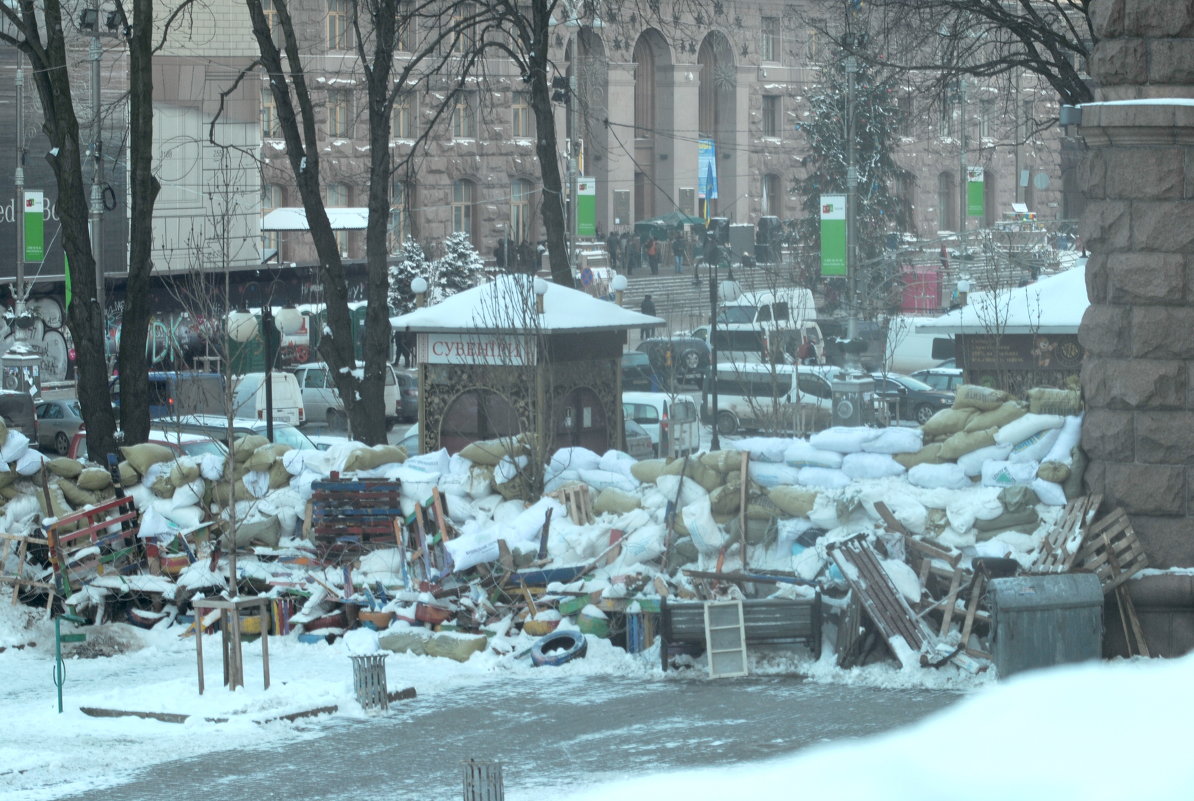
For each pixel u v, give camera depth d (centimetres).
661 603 3544
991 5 6588
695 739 2891
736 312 10981
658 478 3906
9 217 10875
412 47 13438
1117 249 3509
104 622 4147
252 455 4309
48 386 9612
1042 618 3209
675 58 16425
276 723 3100
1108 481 3519
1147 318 3478
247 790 2614
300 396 8656
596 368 4856
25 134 10981
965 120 17450
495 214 14700
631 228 16362
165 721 3139
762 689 3347
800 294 11425
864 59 7200
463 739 2969
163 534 4250
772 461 3800
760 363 9256
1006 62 6669
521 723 3100
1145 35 3481
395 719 3159
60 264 11112
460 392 4794
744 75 17075
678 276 15088
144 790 2627
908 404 9712
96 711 3194
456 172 14362
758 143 17288
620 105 15938
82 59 10581
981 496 3591
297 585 4066
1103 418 3525
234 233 11912
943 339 11306
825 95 14600
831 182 14475
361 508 4131
